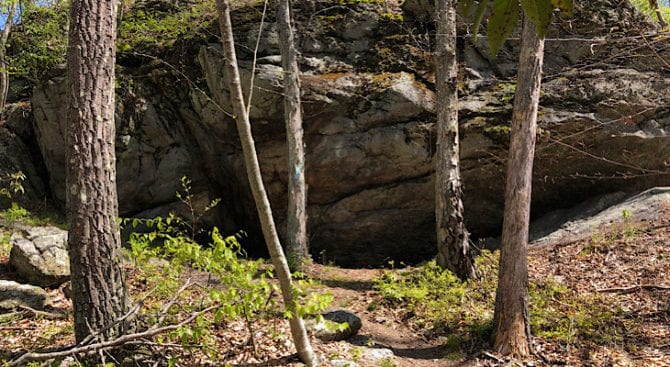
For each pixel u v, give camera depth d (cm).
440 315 765
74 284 520
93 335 489
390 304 827
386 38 1223
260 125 1159
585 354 632
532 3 113
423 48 1210
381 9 1260
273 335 593
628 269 841
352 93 1139
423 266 992
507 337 647
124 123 1221
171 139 1235
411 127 1113
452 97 962
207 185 1240
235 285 563
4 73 1376
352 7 1253
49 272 763
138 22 1417
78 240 517
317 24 1240
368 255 1204
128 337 487
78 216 517
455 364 640
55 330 628
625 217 976
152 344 508
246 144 500
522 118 646
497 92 1131
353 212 1163
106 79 540
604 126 1057
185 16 1400
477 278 907
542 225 1136
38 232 946
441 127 959
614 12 1140
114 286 528
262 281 513
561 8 112
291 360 575
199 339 597
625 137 1053
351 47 1224
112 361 517
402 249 1195
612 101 1064
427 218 1151
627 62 1109
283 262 523
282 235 1212
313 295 528
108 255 526
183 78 1227
